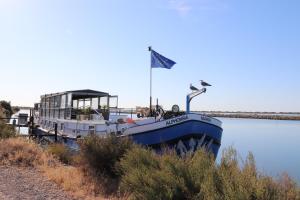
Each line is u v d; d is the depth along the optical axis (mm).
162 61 19078
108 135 12867
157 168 9445
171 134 16266
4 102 61219
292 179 6195
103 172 11672
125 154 11453
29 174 10945
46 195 8602
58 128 23812
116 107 22578
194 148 16516
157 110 18156
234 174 6656
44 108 29844
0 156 12930
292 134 31781
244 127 40281
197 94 17156
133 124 16578
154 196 7441
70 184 9922
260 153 17969
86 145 12000
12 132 20203
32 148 14656
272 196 5723
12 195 8188
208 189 6512
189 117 16469
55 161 13844
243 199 5734
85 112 22469
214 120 17328
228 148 7754
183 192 7359
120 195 9383
